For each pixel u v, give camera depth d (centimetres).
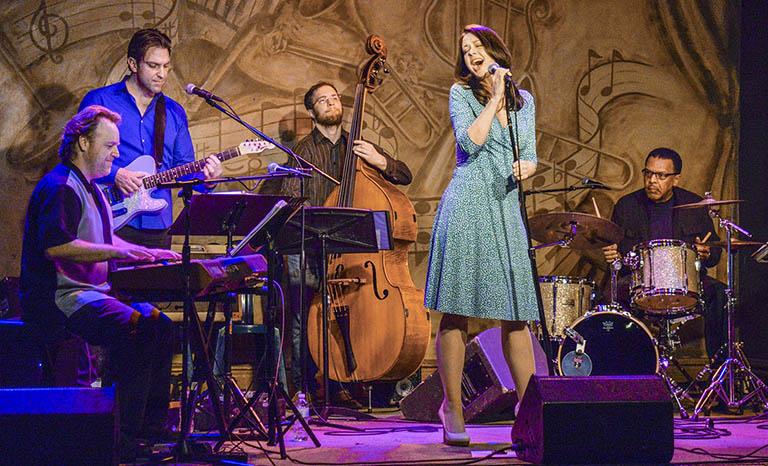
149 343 544
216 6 933
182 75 923
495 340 718
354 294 805
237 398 598
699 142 998
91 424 441
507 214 561
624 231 870
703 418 756
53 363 635
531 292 559
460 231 560
